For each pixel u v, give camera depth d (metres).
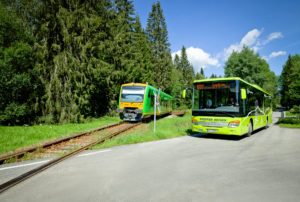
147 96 21.75
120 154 8.31
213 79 12.05
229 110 11.48
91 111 26.19
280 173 6.20
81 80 20.67
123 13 35.28
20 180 5.58
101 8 24.55
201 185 5.30
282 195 4.77
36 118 19.53
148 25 55.69
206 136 13.17
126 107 21.41
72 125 18.48
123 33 31.92
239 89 11.55
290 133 14.72
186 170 6.42
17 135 12.88
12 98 18.61
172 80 60.16
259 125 15.59
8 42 19.23
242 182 5.50
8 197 4.64
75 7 21.05
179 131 14.62
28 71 18.97
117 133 13.99
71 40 20.14
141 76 39.69
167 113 33.78
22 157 8.22
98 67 22.08
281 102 81.62
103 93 27.81
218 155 8.24
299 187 5.20
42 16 20.09
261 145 10.30
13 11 19.72
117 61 30.44
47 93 19.14
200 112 12.19
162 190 5.00
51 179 5.67
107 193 4.83
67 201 4.46
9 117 17.56
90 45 21.20
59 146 10.24
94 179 5.66
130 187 5.16
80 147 9.62
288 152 8.78
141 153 8.48
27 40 19.69
